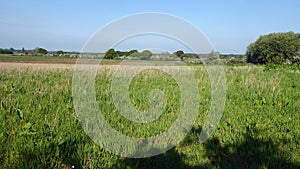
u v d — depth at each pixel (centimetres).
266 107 553
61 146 327
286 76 1160
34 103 528
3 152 315
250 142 364
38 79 894
